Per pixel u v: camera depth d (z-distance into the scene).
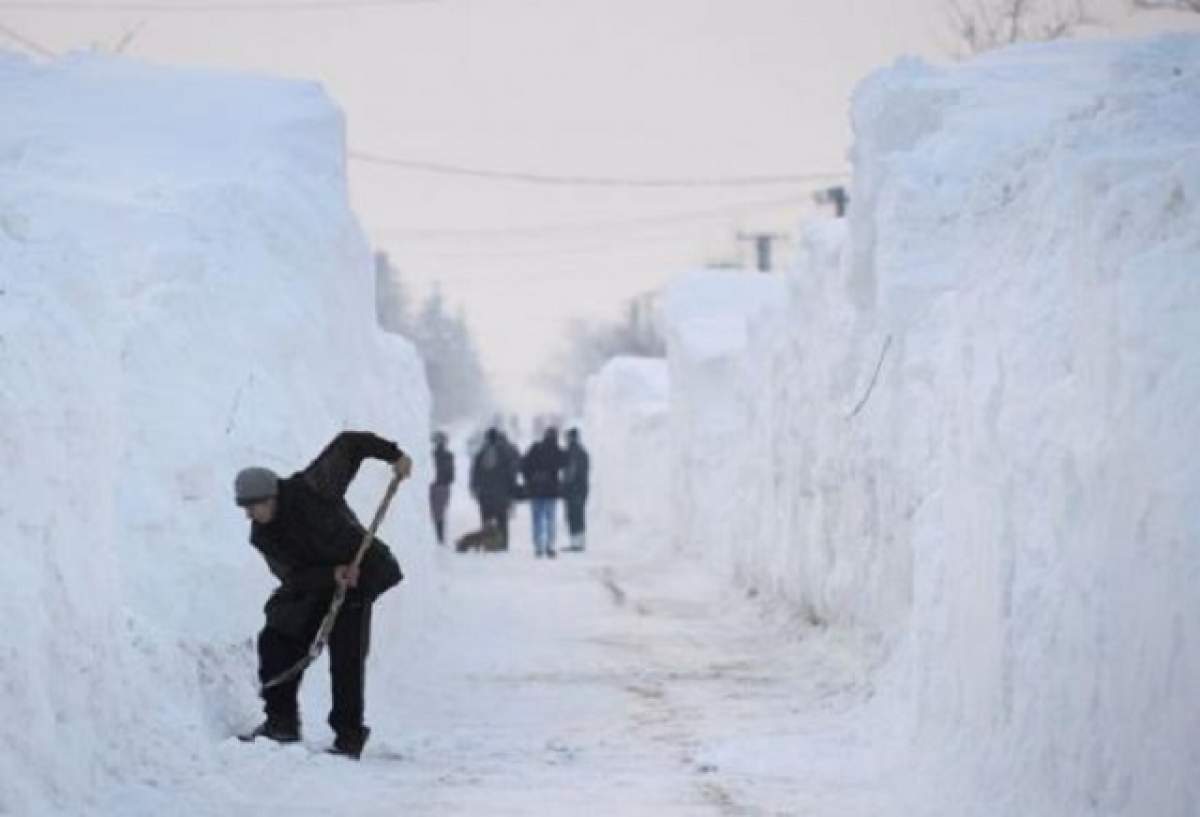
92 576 25.22
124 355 34.12
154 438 33.12
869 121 47.62
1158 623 20.80
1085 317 25.03
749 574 64.50
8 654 21.62
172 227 37.91
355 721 30.02
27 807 21.33
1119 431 22.86
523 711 38.06
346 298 43.97
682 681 43.12
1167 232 23.72
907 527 41.00
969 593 28.81
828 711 37.69
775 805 26.17
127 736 25.34
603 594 68.31
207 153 44.56
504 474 101.00
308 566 29.88
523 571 81.31
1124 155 25.80
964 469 30.30
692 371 84.50
